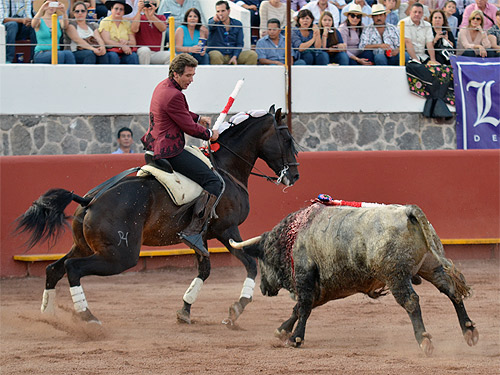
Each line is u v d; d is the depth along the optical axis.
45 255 18.08
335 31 23.06
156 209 12.05
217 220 13.16
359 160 19.88
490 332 11.72
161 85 12.38
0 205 17.89
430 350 9.16
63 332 11.83
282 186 19.47
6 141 20.38
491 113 23.56
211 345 10.77
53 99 20.67
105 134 21.08
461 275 9.42
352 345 10.75
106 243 11.52
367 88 22.81
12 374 8.89
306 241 10.34
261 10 23.61
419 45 23.64
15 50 21.97
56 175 18.17
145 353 10.10
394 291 9.32
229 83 21.73
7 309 14.26
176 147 12.34
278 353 10.04
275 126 13.88
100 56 21.22
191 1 23.73
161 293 16.25
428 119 23.31
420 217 9.16
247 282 12.75
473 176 20.44
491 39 24.34
